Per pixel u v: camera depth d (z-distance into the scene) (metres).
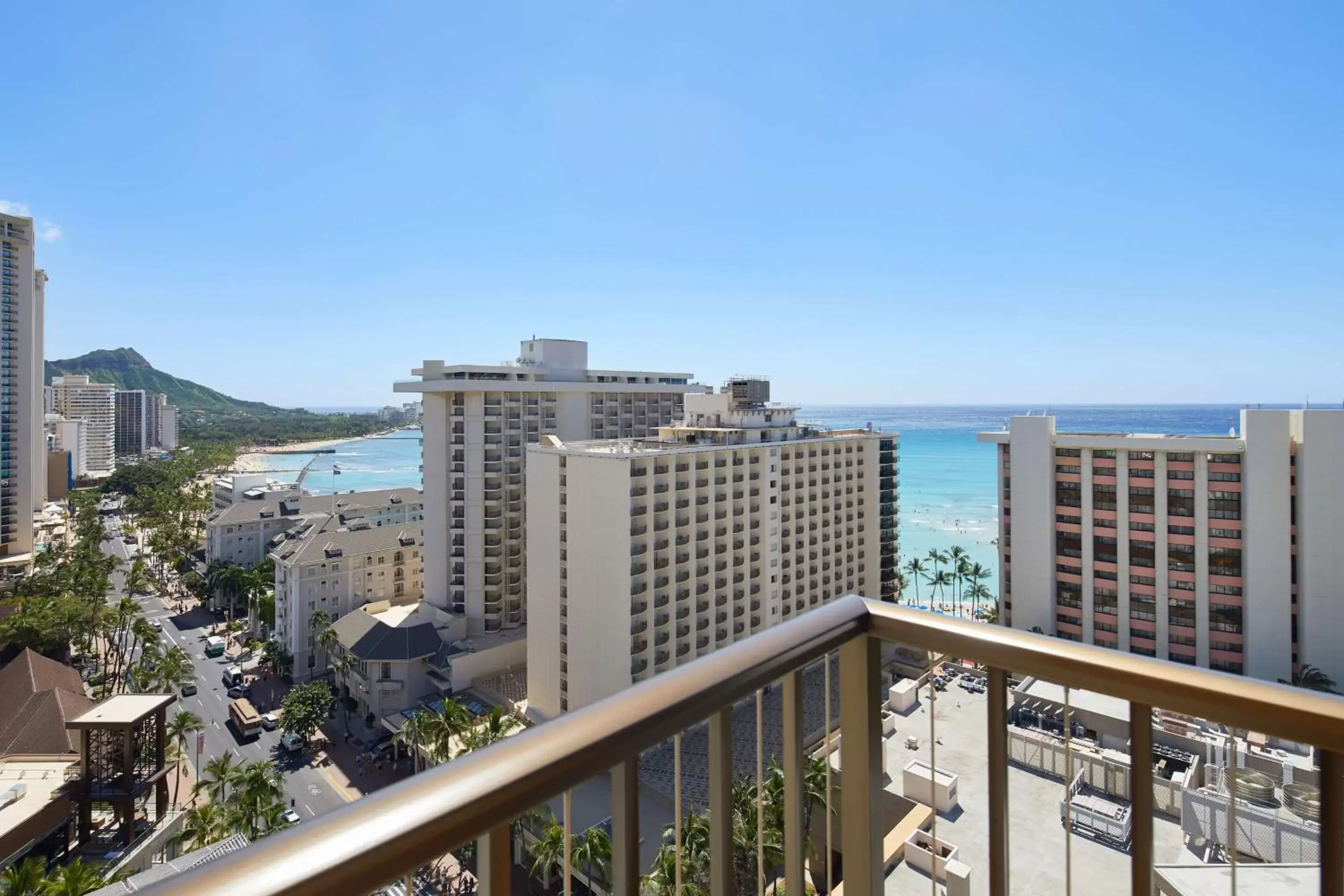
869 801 2.62
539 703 42.84
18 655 54.69
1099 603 47.56
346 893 1.23
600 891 18.67
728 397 52.88
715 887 2.10
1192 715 2.12
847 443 54.06
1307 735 1.95
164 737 34.88
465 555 53.78
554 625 42.06
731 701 2.09
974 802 13.86
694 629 42.03
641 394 63.53
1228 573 43.53
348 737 47.56
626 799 1.79
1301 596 41.50
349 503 84.94
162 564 95.62
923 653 2.69
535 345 62.69
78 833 32.19
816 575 51.25
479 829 1.46
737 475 44.75
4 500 81.06
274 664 58.97
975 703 18.28
